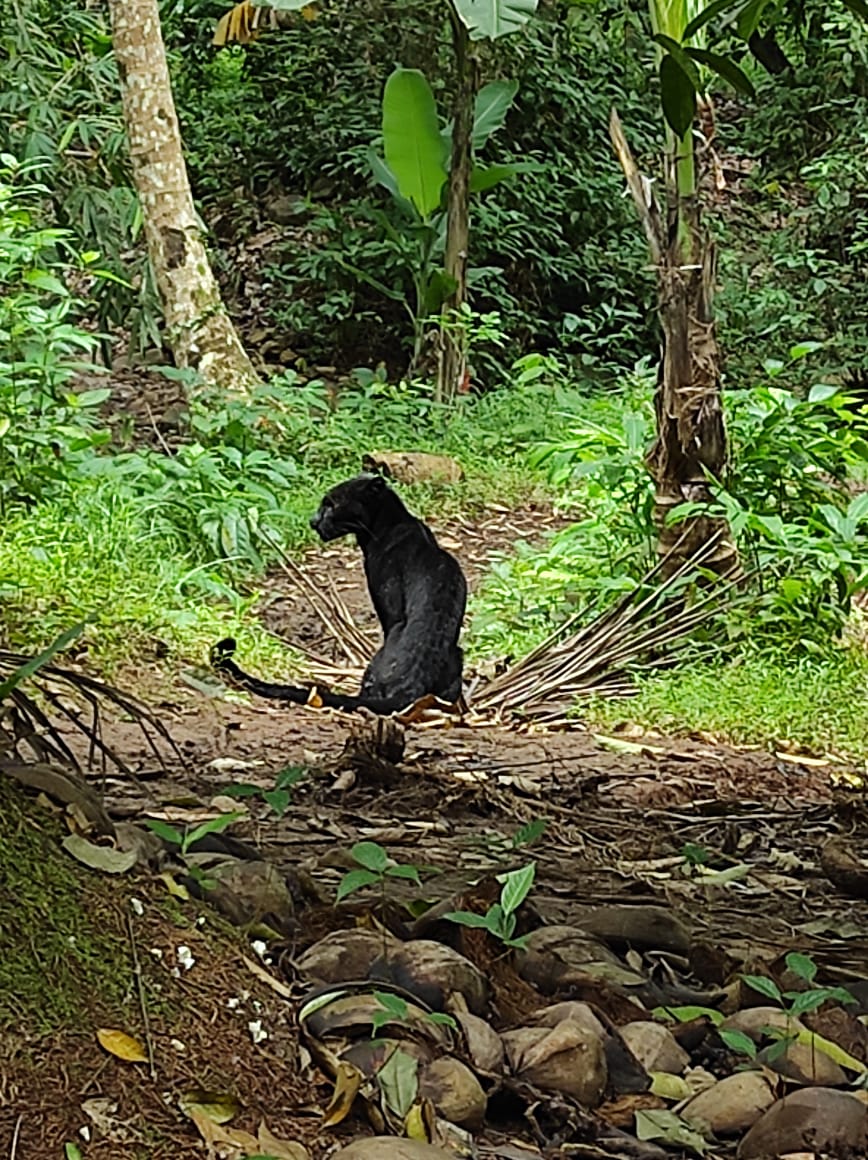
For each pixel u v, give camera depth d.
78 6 13.70
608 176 15.49
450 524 10.26
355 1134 1.92
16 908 2.00
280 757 5.04
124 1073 1.88
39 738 2.63
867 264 15.27
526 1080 2.11
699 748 6.05
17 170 9.58
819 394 8.04
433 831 4.02
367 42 14.99
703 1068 2.33
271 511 8.70
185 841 2.47
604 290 15.29
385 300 14.62
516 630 8.05
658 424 7.60
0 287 10.12
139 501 8.22
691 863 3.86
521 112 15.26
